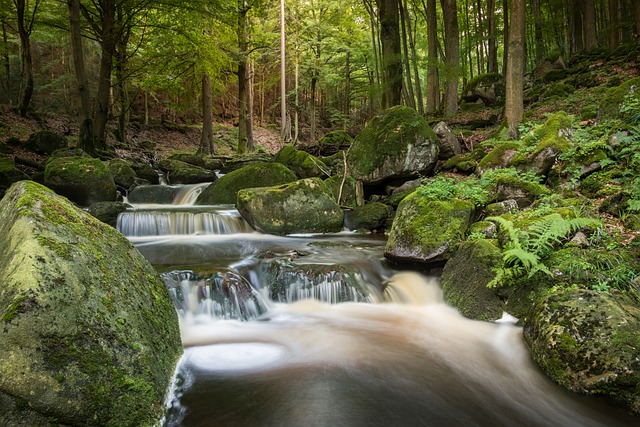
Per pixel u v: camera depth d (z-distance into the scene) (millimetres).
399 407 3424
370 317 5441
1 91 23594
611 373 3344
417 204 7008
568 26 24703
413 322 5277
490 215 6828
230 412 3244
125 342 2832
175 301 4961
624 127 7066
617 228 5336
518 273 4969
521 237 5266
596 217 5754
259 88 38812
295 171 12883
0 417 2219
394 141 10086
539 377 3857
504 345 4492
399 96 15961
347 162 10969
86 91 13359
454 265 5914
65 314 2512
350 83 39250
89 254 3037
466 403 3525
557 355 3719
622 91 8086
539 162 7652
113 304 2932
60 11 17422
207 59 16812
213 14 15680
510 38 10188
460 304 5410
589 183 6660
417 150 9992
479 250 5547
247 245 7797
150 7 15172
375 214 9656
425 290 6098
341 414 3287
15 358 2264
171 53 17172
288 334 4859
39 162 12312
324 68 32250
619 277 4344
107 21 14625
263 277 6188
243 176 11812
